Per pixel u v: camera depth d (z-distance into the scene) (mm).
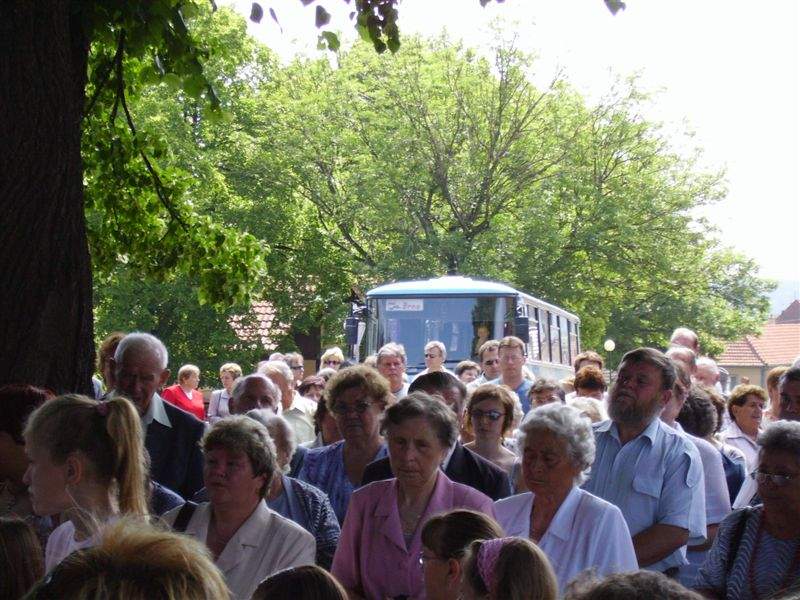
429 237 38906
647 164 42969
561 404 5547
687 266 43375
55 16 7359
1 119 7203
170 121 34812
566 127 40938
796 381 6969
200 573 2156
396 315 22953
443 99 40375
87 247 7629
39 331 7270
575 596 2725
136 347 7238
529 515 5527
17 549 3588
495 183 40312
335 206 40031
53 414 4414
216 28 37562
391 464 5539
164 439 7223
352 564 5586
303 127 40094
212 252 12062
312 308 39281
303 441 10469
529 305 24734
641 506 6309
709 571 5309
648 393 6391
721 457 7277
